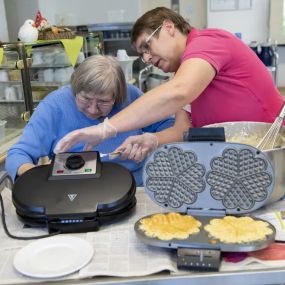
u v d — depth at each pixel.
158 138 1.44
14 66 2.28
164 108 1.11
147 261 0.85
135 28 1.47
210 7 4.37
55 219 0.99
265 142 1.11
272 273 0.81
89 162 1.12
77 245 0.91
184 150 0.97
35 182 1.08
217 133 0.97
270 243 0.85
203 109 1.47
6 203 1.19
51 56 2.51
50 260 0.86
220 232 0.88
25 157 1.44
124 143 1.36
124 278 0.81
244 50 1.37
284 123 1.27
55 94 1.59
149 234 0.89
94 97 1.43
